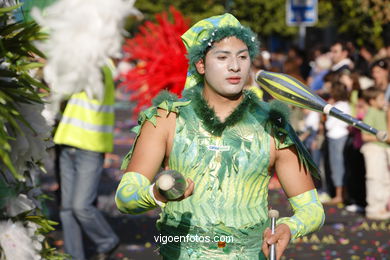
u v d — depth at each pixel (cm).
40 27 325
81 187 714
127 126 2295
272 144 384
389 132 1061
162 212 399
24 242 343
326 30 2500
